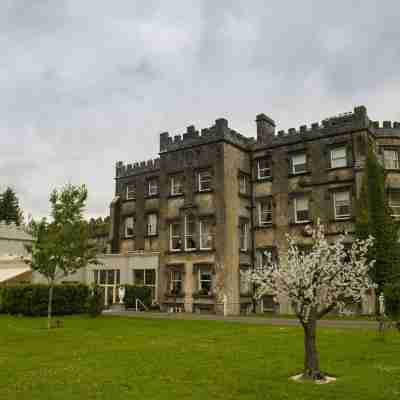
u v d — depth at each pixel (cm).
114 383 1164
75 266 2723
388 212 3008
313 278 1291
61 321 2881
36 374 1279
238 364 1382
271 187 3778
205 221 3694
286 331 2147
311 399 1000
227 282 3453
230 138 3769
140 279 4066
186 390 1087
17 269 4372
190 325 2516
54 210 2664
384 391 1047
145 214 4491
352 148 3375
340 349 1600
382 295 2300
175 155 3991
